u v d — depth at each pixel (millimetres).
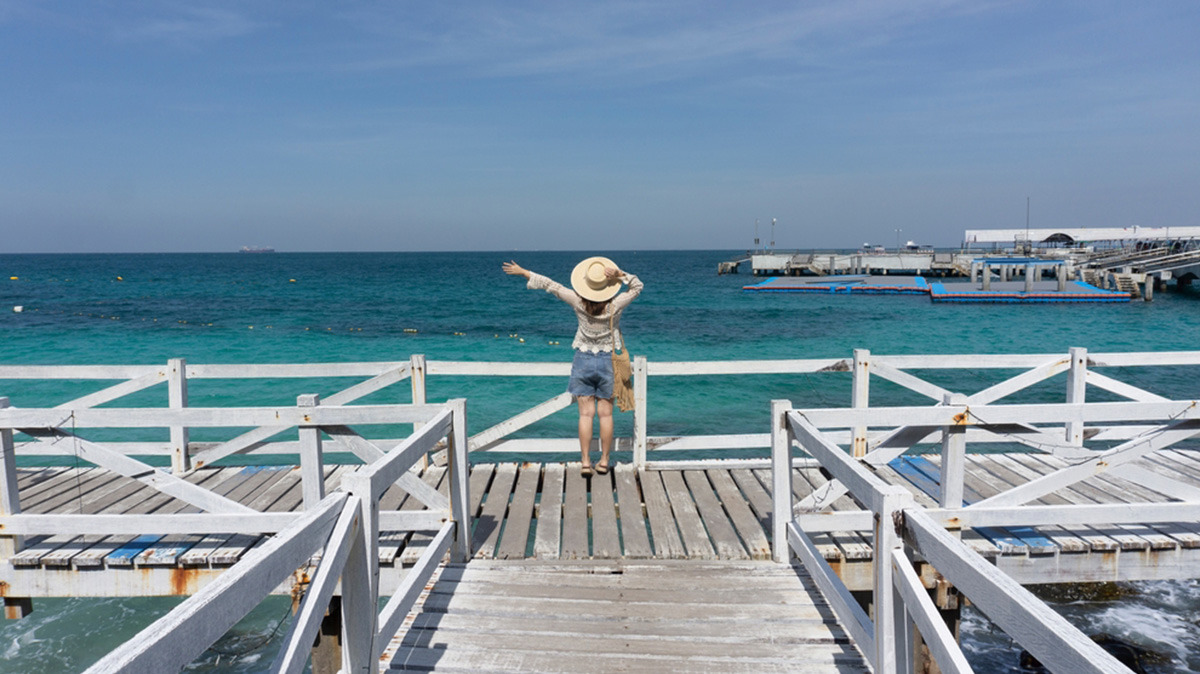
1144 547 4996
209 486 6609
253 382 17219
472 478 6836
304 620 2363
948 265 60562
